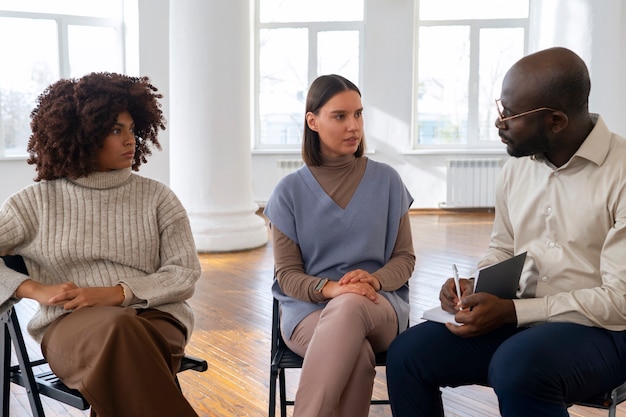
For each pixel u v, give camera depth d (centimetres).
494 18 942
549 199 201
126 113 215
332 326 194
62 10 884
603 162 192
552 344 177
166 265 219
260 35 960
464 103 958
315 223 225
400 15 916
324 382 188
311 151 228
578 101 189
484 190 932
